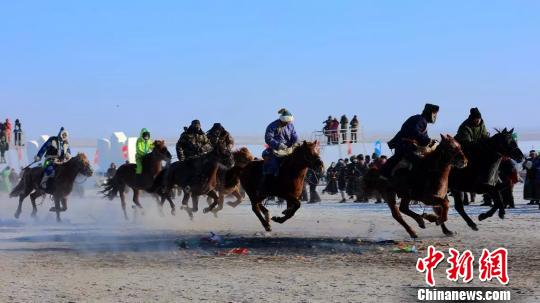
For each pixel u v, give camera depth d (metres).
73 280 12.33
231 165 22.42
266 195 18.73
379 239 17.48
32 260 14.96
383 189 17.34
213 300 10.48
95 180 50.97
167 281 12.09
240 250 15.61
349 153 48.16
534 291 10.88
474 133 18.12
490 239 17.16
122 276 12.70
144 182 24.39
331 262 14.09
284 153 18.31
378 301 10.29
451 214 24.75
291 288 11.30
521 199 33.59
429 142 17.03
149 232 20.25
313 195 33.72
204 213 25.27
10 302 10.48
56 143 24.78
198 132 23.73
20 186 25.52
